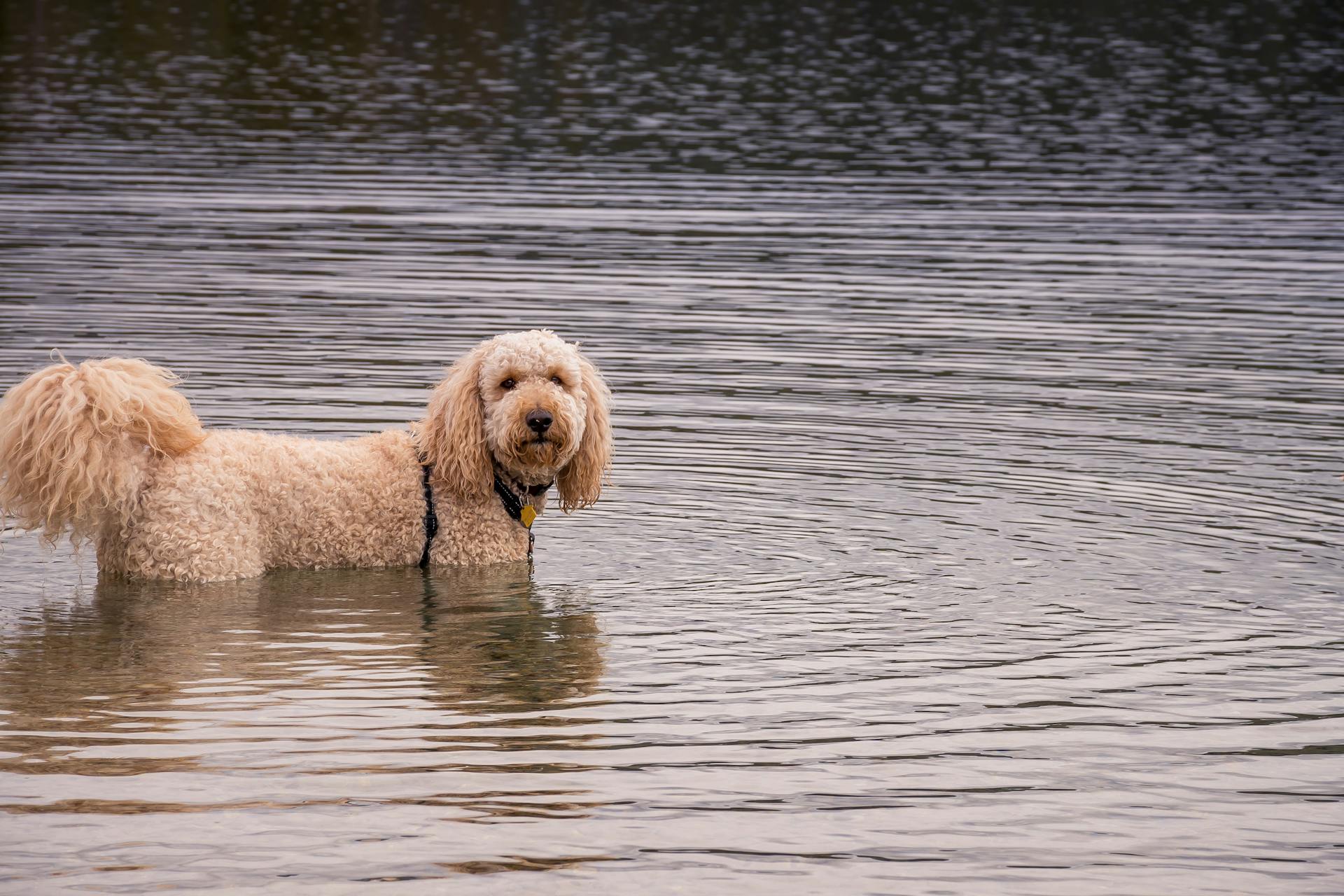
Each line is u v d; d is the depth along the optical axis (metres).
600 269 22.83
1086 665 9.77
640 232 25.47
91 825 7.50
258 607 10.91
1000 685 9.45
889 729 8.79
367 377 16.81
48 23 48.66
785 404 16.41
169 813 7.64
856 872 7.22
